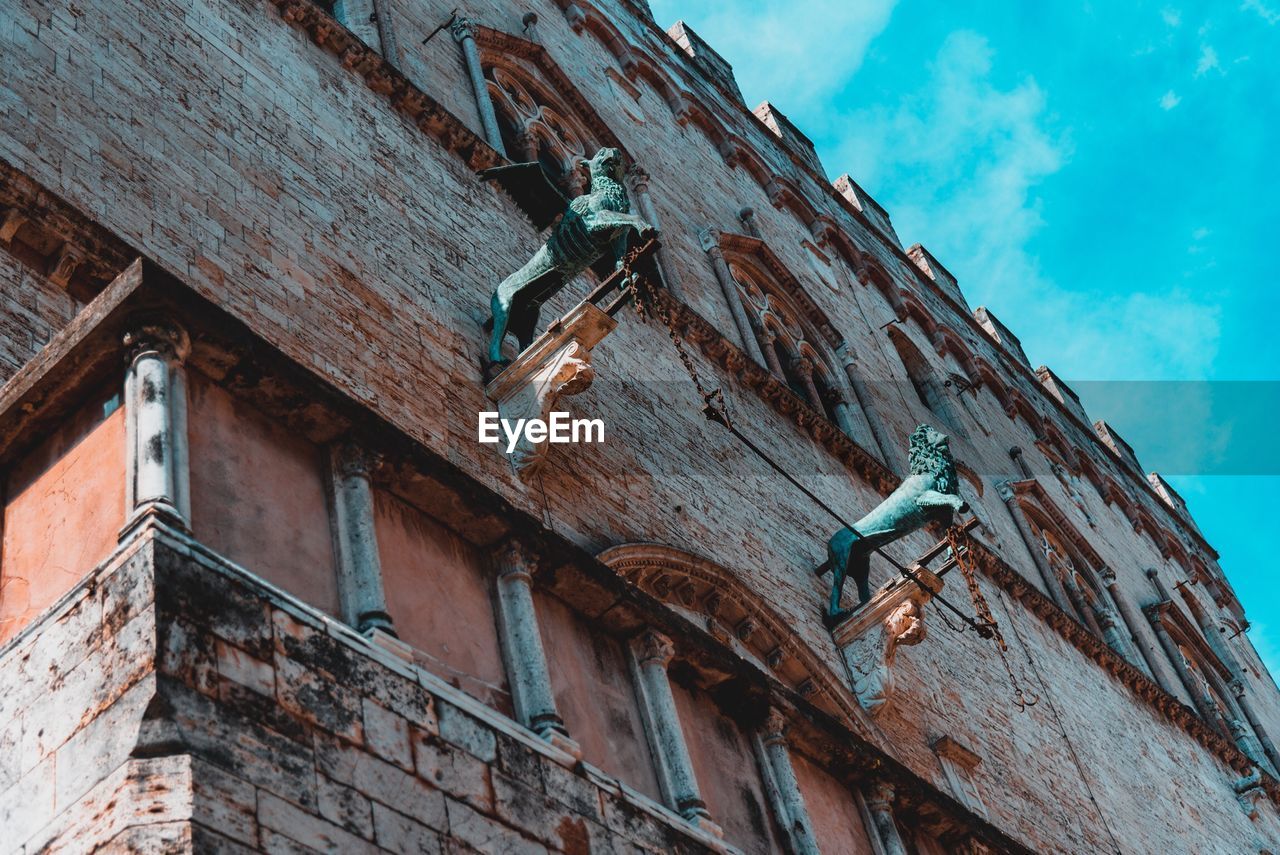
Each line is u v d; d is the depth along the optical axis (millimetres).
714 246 31891
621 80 34812
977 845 18656
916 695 25781
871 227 44656
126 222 17172
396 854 10953
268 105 20828
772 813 15883
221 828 9977
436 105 24000
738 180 37250
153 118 18703
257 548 12117
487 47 29562
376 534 13086
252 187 19359
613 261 25062
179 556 10984
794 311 34562
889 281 41781
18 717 10875
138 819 9758
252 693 10789
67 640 10961
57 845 9992
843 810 17141
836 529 26938
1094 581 40500
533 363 20328
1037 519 40281
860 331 37656
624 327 24953
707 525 23312
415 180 22594
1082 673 33438
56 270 16000
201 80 19969
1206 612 47875
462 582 13789
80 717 10492
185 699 10359
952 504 24812
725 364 27469
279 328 18047
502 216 23922
